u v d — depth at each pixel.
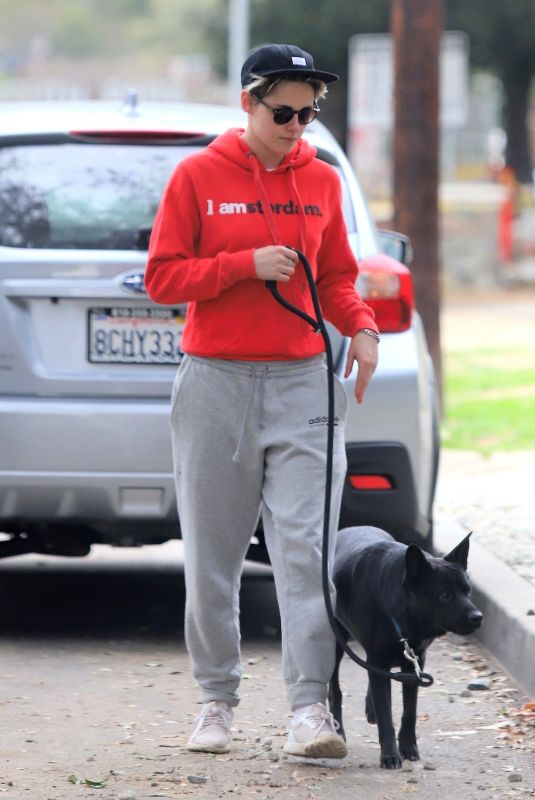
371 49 43.41
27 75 194.38
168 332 12.83
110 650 13.60
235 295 9.80
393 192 28.61
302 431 9.93
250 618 14.95
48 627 14.47
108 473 12.66
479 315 54.94
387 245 15.90
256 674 12.79
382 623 9.90
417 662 10.07
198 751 10.49
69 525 13.49
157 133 13.52
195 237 9.88
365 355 10.15
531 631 12.47
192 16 101.50
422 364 13.34
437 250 28.44
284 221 9.84
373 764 10.27
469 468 22.88
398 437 12.93
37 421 12.63
